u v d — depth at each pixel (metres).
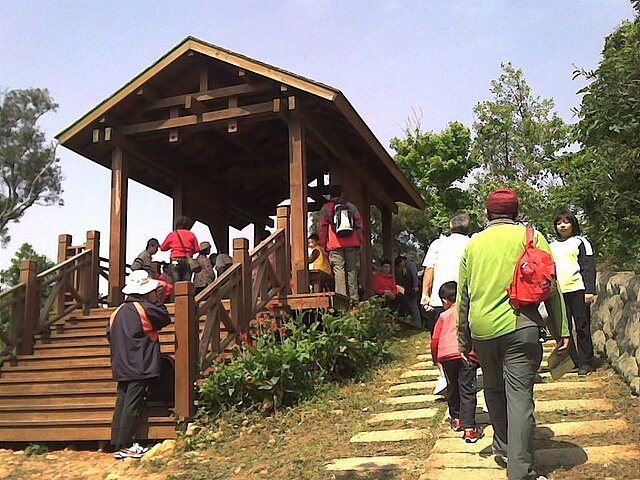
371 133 11.27
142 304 6.43
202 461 5.65
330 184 11.62
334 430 5.98
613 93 7.46
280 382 6.75
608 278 7.18
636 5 8.16
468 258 4.35
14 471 5.93
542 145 25.70
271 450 5.68
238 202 14.70
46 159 39.06
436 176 25.28
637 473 4.12
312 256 10.63
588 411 5.50
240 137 11.91
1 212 38.16
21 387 7.43
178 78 10.55
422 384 7.20
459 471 4.47
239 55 9.84
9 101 38.56
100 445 6.47
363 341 8.43
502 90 27.02
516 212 4.54
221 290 7.50
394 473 4.66
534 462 4.48
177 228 10.24
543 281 4.02
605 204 7.91
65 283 9.38
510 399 4.09
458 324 4.49
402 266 14.01
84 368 7.61
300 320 8.10
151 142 11.50
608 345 6.95
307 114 10.23
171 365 6.72
